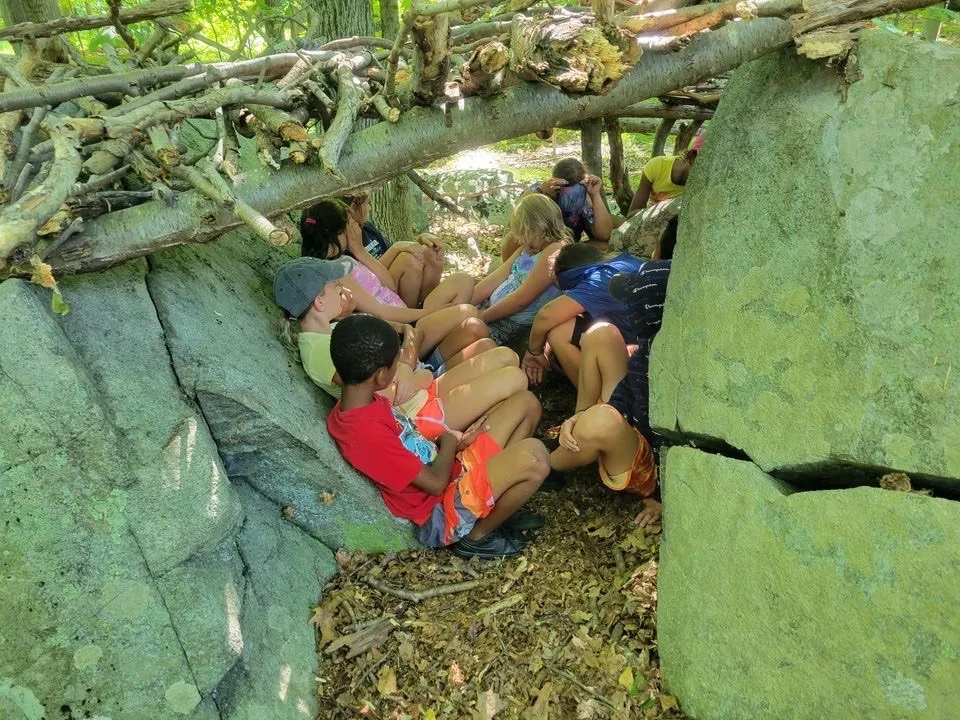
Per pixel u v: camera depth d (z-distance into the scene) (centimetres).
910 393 179
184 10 279
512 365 309
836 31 195
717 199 234
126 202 226
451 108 228
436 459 276
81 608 198
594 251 360
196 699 206
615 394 312
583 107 232
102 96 259
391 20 472
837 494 189
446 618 260
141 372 219
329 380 282
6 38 271
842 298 191
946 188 178
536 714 229
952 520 169
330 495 265
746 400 217
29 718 196
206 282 283
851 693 188
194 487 214
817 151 201
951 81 178
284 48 306
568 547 287
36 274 192
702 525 226
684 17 211
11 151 210
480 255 584
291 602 247
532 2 209
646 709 230
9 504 194
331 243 355
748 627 211
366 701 236
